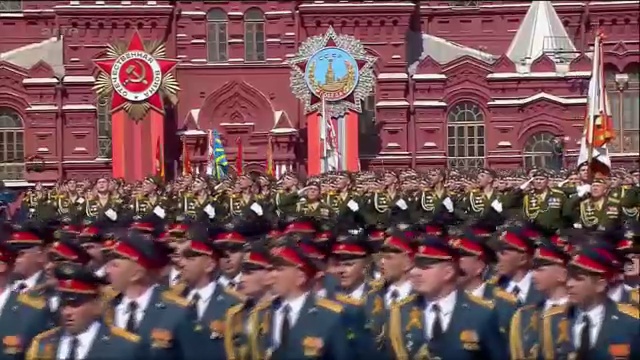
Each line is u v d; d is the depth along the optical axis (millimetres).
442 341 13273
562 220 25766
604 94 39938
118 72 57312
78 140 60906
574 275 13094
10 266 15578
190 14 61938
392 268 14836
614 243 14320
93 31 61406
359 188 30906
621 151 62812
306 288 13539
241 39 62219
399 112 61031
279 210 30875
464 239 14734
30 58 64188
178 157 60531
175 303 13734
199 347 13617
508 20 65750
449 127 61469
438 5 65812
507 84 61031
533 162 60812
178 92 59594
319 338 13070
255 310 13578
